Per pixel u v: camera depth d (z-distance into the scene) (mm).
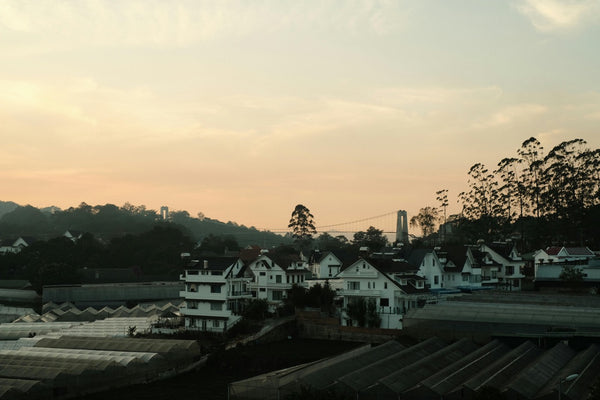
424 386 53125
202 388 67562
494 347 72688
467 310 84312
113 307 147125
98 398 63500
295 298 101562
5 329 102188
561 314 78938
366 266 99062
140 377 70688
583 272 118188
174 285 165000
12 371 65500
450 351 69625
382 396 53531
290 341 93188
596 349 69000
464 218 199000
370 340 89938
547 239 170750
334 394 50969
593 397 48062
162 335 97000
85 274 177875
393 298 95875
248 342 88375
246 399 54219
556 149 175375
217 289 101500
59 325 106375
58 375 62469
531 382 54000
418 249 112375
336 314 102500
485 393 50531
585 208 163500
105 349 79500
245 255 149000
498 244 137875
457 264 116875
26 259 197250
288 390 53281
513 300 95250
